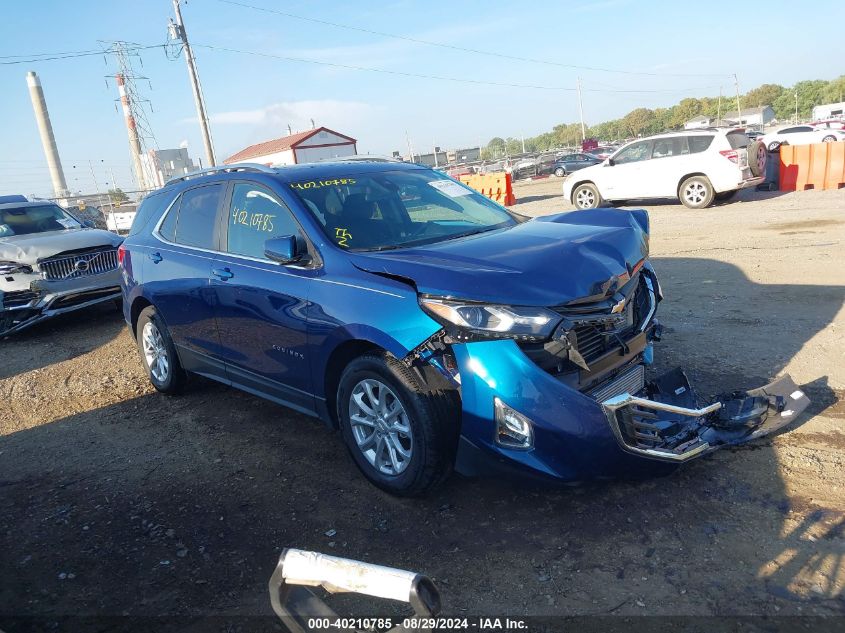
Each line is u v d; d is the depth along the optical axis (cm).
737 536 311
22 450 495
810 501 332
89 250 867
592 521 334
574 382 329
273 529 354
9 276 811
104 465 454
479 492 370
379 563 317
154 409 552
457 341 319
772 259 870
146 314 562
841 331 570
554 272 333
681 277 830
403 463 358
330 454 438
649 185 1533
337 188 437
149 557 338
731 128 1477
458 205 464
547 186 2883
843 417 417
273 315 409
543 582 293
